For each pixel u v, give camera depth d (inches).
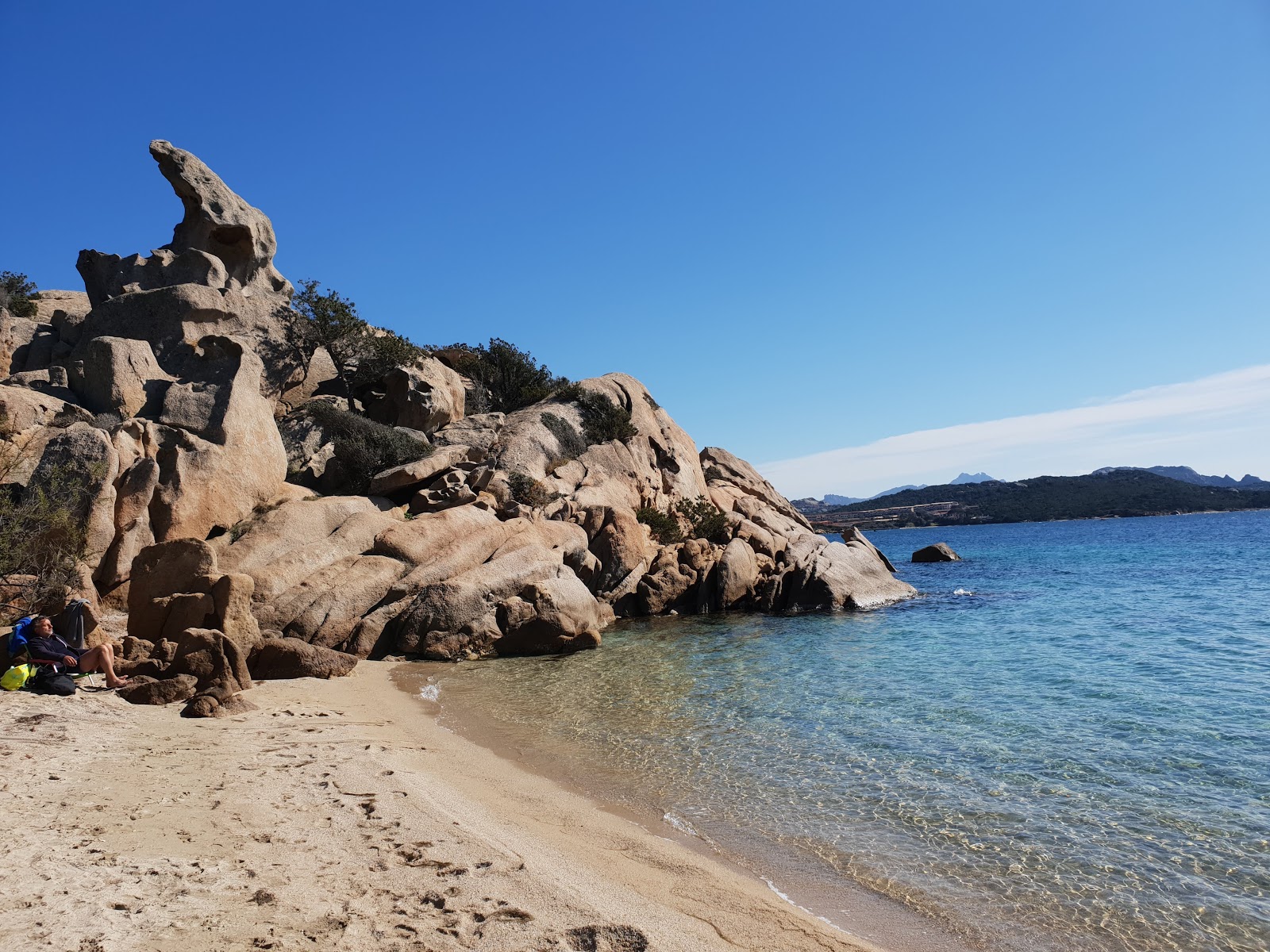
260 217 1665.8
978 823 390.0
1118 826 384.2
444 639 924.6
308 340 1576.0
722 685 738.2
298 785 387.2
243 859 285.1
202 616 717.9
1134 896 313.7
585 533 1279.5
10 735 420.8
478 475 1386.6
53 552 804.6
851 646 941.2
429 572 983.0
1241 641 895.7
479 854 307.6
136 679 594.6
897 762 489.1
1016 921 293.3
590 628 999.6
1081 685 691.4
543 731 574.2
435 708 653.9
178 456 1000.9
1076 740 527.8
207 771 399.5
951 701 646.5
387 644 935.0
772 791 438.0
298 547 976.3
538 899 267.0
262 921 235.1
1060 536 4215.1
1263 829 377.4
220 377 1195.3
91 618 612.1
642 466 1712.6
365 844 312.2
